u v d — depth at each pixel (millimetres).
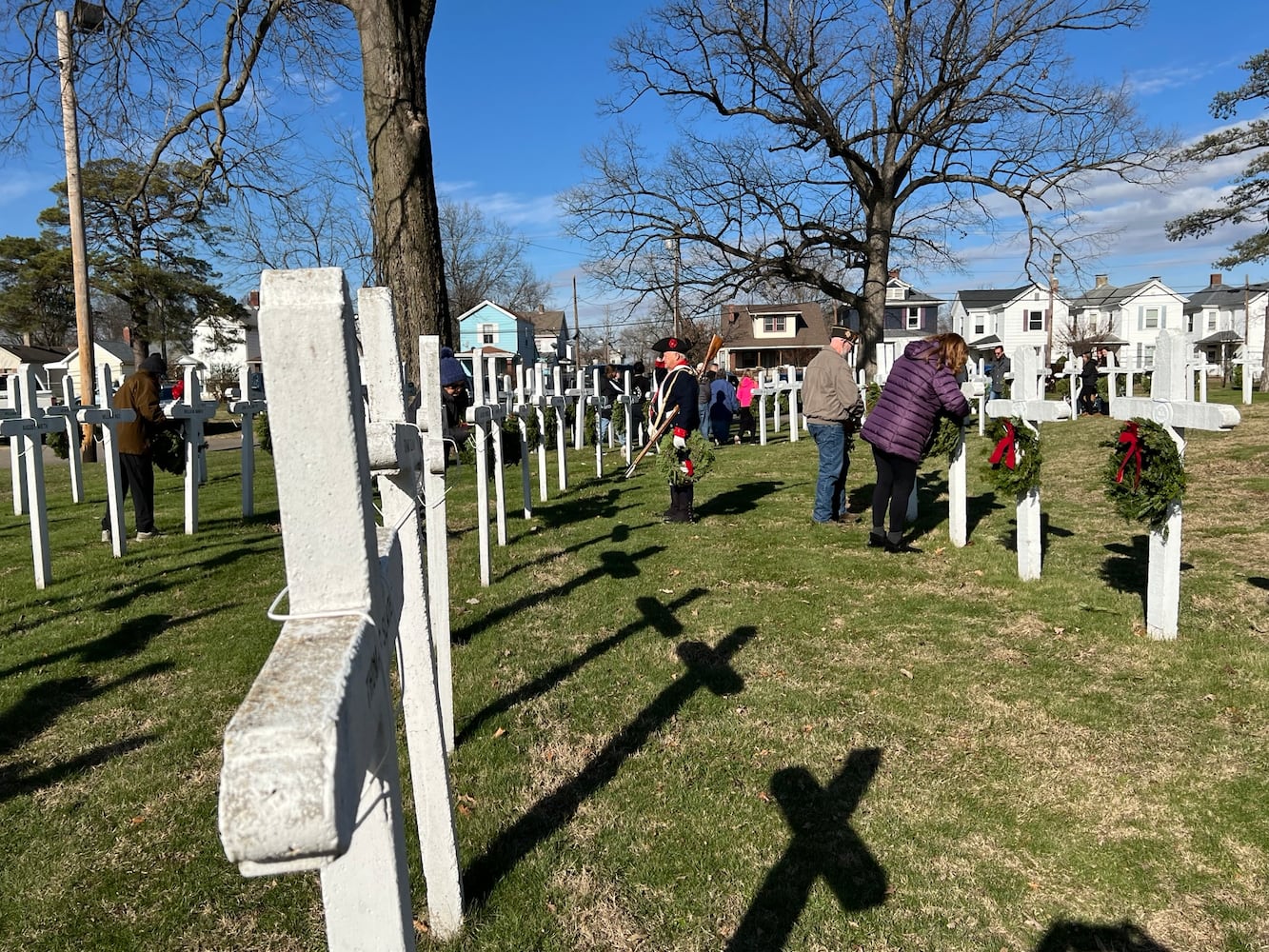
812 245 23781
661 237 23797
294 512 926
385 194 7273
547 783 3188
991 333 60375
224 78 9000
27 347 49781
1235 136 24281
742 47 21734
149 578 6293
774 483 10305
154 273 30969
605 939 2357
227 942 2404
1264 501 7363
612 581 5871
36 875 2699
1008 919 2389
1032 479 5324
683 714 3711
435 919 2393
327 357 894
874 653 4355
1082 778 3072
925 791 3037
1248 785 2951
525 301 67062
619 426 14781
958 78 21188
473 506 9141
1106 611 4770
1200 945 2260
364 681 847
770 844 2760
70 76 9203
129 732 3713
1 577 6496
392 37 7090
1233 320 62188
